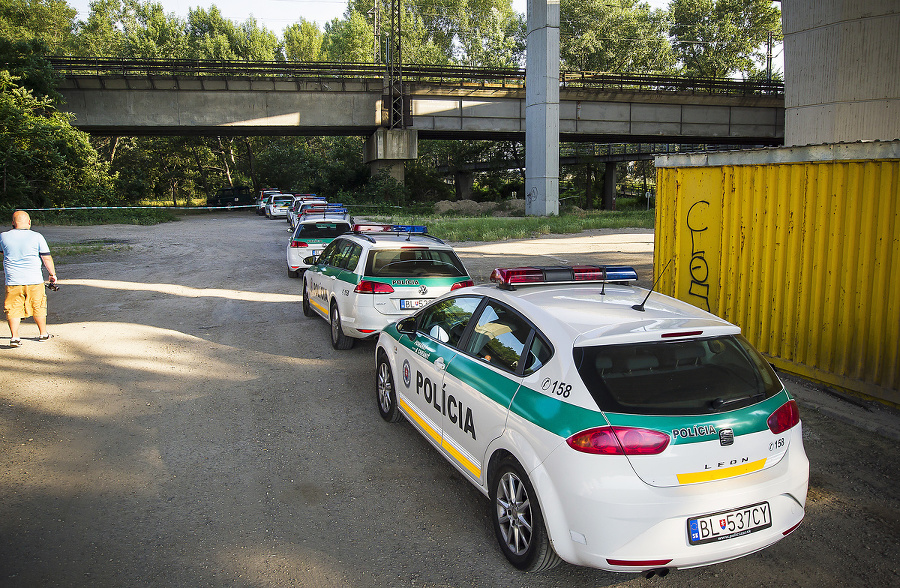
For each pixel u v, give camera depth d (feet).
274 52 269.64
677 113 157.38
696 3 237.45
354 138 200.44
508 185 244.63
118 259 64.18
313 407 21.29
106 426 19.36
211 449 17.75
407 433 19.04
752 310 24.71
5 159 107.34
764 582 11.75
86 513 14.06
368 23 266.98
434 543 12.97
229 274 53.93
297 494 15.12
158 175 219.41
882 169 19.31
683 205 28.07
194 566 12.07
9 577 11.50
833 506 14.61
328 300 29.71
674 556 9.94
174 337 30.94
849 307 20.57
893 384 19.36
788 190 22.76
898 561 12.42
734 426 10.34
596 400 10.27
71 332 31.63
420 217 127.95
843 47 36.96
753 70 239.30
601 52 214.07
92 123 136.05
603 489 9.88
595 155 200.95
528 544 11.47
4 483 15.44
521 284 14.60
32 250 28.63
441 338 15.48
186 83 138.62
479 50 261.65
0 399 21.56
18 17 223.10
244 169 233.76
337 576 11.79
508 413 11.84
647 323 11.47
